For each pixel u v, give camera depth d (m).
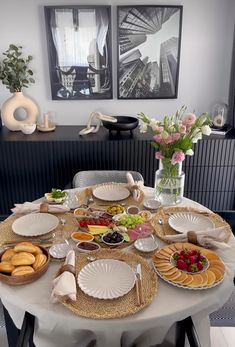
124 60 2.51
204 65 2.57
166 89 2.60
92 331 0.95
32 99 2.64
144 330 0.97
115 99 2.65
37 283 1.02
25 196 2.48
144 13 2.38
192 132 1.46
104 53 2.49
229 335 1.41
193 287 0.98
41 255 1.09
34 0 2.38
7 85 2.47
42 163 2.38
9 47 2.45
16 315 1.07
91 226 1.33
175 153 1.43
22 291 0.99
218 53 2.53
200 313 1.05
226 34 2.48
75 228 1.34
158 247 1.22
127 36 2.44
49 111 2.68
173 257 1.12
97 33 2.43
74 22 2.40
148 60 2.51
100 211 1.48
